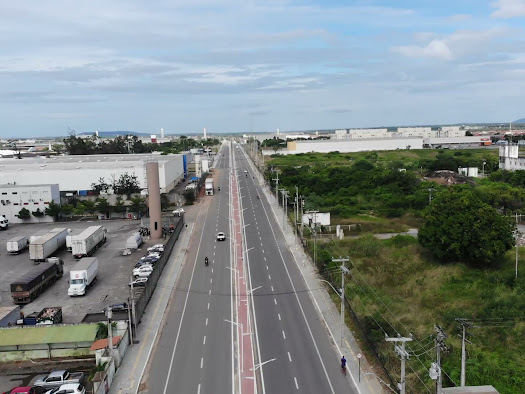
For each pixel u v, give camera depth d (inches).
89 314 2230.6
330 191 5280.5
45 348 1926.7
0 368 1867.6
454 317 1990.7
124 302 2337.6
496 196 4197.8
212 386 1644.9
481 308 2151.8
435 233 2829.7
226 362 1814.7
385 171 5590.6
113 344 1835.6
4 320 2078.0
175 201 5310.0
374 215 4244.6
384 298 2304.4
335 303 2357.3
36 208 4552.2
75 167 5462.6
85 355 1935.3
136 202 4712.1
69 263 3164.4
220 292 2564.0
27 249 3587.6
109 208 4650.6
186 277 2819.9
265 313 2271.2
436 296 2348.7
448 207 2888.8
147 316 2263.8
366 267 2805.1
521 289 2368.4
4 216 4498.0
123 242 3725.4
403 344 1363.2
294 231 3868.1
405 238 3321.9
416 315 2105.1
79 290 2539.4
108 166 5457.7
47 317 2110.0
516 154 6250.0
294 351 1887.3
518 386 1534.2
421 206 4360.2
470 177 5989.2
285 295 2492.6
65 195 5290.4
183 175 7303.2
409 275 2667.3
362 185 5231.3
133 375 1728.6
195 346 1953.7
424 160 7529.5
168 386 1651.1
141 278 2674.7
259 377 1697.8
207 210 4869.6
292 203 4670.3
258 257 3189.0
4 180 5280.5
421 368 1667.1
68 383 1659.7
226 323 2170.3
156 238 3777.1
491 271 2674.7
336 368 1748.3
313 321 2167.8
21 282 2456.9
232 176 7544.3
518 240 3230.8
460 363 1662.2
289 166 7618.1
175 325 2161.7
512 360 1708.9
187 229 4062.5
